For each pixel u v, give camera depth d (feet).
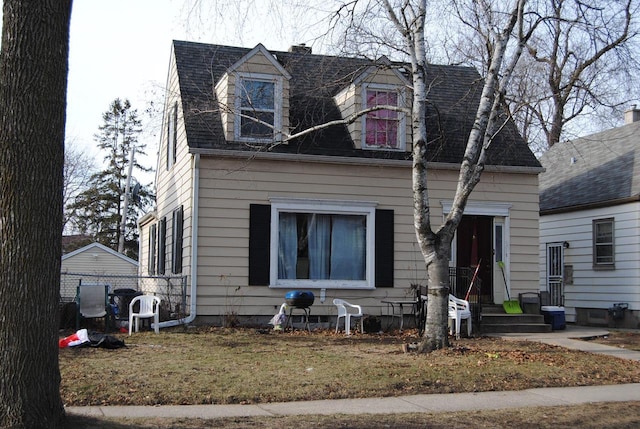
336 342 45.80
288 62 59.16
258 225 54.44
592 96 51.06
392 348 42.88
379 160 56.95
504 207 60.59
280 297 54.65
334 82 50.31
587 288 70.03
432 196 58.85
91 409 26.37
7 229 21.15
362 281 57.16
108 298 50.65
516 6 43.88
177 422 24.52
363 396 30.25
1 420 20.38
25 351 20.84
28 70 21.42
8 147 21.25
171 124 64.54
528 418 26.68
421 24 43.21
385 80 58.70
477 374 34.50
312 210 55.98
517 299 60.18
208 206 53.52
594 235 69.36
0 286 20.99
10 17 21.53
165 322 51.06
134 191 93.71
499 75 49.52
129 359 36.45
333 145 57.21
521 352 41.88
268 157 54.49
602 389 32.96
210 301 53.21
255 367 34.96
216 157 53.78
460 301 51.67
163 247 68.08
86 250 121.60
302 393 29.89
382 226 57.52
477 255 61.11
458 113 63.41
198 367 34.53
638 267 63.41
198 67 60.39
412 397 30.32
